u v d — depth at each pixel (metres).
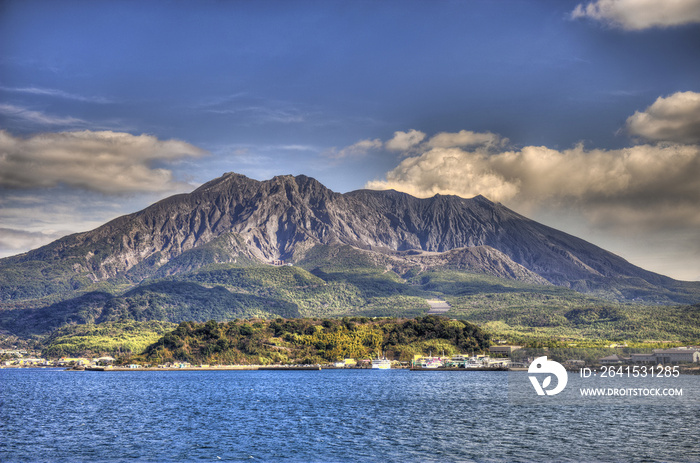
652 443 148.38
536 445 146.62
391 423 181.62
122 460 133.75
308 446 146.88
